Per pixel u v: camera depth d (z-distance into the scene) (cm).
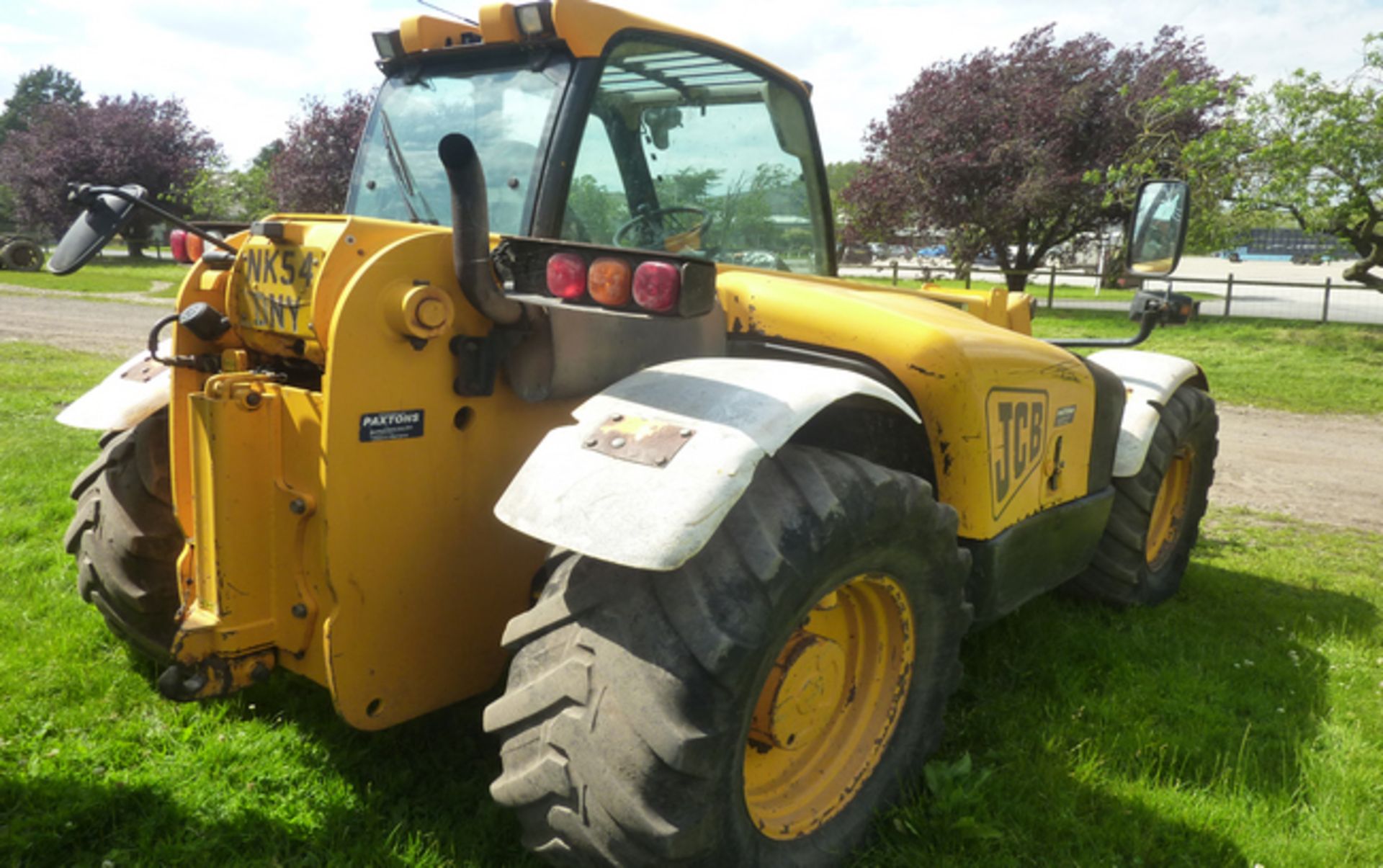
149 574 287
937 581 247
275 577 224
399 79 295
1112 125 2142
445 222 282
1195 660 368
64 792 244
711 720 189
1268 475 737
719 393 208
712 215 301
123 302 1844
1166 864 245
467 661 236
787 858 219
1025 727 307
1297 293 2858
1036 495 306
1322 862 246
